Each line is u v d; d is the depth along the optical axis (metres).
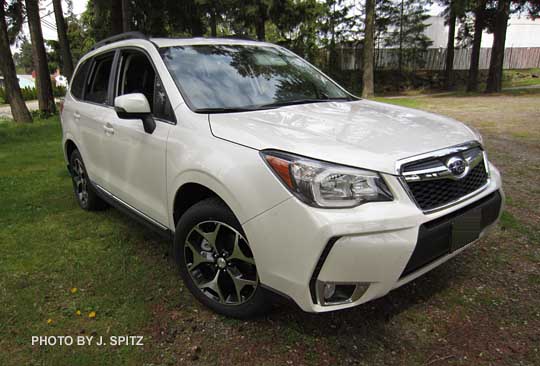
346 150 2.09
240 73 3.21
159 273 3.13
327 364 2.18
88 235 3.86
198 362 2.22
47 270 3.21
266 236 2.10
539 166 5.64
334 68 28.48
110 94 3.60
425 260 2.15
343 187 1.98
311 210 1.96
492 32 21.81
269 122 2.49
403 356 2.23
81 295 2.85
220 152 2.33
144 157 2.97
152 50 3.17
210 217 2.43
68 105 4.43
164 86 2.91
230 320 2.55
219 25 26.50
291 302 2.12
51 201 4.91
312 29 26.59
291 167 2.03
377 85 27.66
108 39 3.97
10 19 15.87
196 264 2.64
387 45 28.25
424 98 19.25
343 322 2.51
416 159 2.13
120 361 2.23
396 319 2.53
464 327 2.44
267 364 2.19
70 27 32.56
